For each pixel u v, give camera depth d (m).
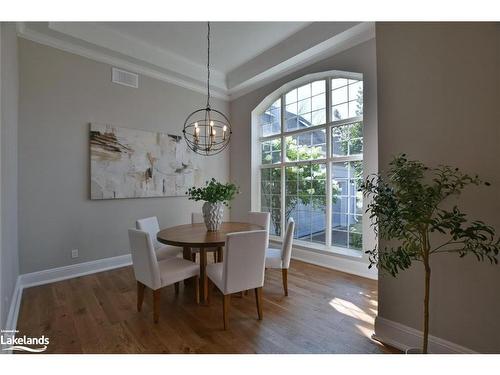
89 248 3.54
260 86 4.79
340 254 3.64
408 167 1.52
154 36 3.68
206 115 4.75
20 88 3.02
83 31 3.30
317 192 4.14
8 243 2.09
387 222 1.56
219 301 2.64
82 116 3.48
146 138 4.09
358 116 3.61
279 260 2.75
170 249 3.15
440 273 1.66
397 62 1.85
